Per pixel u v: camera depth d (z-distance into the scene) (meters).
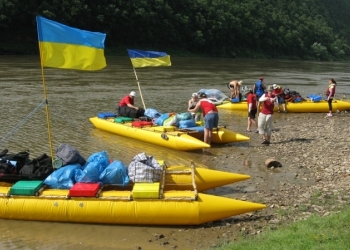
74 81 28.77
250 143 13.85
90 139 13.73
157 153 12.49
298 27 98.62
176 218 7.46
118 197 7.62
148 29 66.62
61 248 6.78
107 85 27.45
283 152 12.68
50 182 8.10
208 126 12.94
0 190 7.97
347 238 5.96
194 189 7.82
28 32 53.97
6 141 12.83
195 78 34.47
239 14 85.12
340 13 137.75
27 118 16.27
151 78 32.91
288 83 34.19
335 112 20.98
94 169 8.10
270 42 88.12
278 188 9.49
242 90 22.64
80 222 7.71
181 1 75.44
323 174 10.45
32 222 7.77
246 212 7.62
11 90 23.42
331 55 101.75
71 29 8.95
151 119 14.87
